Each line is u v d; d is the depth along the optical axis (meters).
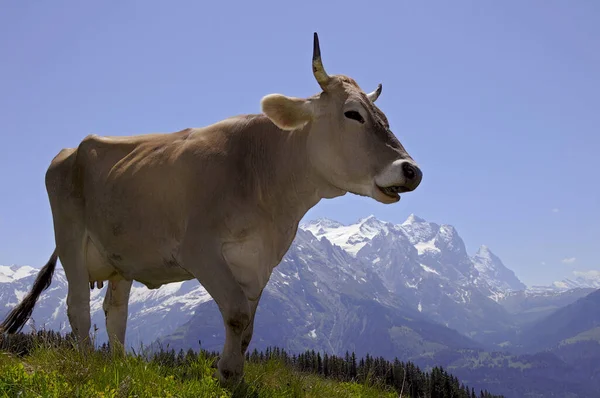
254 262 4.88
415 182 4.73
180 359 5.09
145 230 5.05
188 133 5.21
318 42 4.92
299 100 4.95
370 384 6.12
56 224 5.55
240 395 4.55
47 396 3.81
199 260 4.76
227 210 4.83
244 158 5.00
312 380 5.64
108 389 3.95
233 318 4.59
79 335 5.33
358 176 4.85
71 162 5.54
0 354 4.61
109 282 5.69
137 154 5.25
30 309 5.59
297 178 5.02
